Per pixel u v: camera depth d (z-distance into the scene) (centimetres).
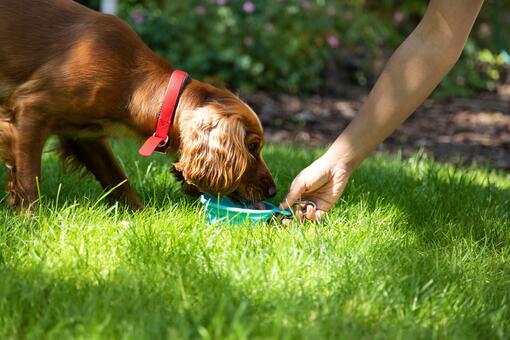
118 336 177
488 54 1086
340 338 181
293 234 258
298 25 864
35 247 231
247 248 239
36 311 189
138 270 219
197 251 238
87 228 249
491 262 257
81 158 315
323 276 223
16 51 281
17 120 279
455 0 253
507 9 1098
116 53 279
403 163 426
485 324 203
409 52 262
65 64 275
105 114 282
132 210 296
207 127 271
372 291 212
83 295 199
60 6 289
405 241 267
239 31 832
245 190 288
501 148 661
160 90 280
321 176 272
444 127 759
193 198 308
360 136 270
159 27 809
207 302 197
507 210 336
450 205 320
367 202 308
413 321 199
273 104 789
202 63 810
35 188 280
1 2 285
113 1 681
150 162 379
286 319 191
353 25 946
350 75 920
